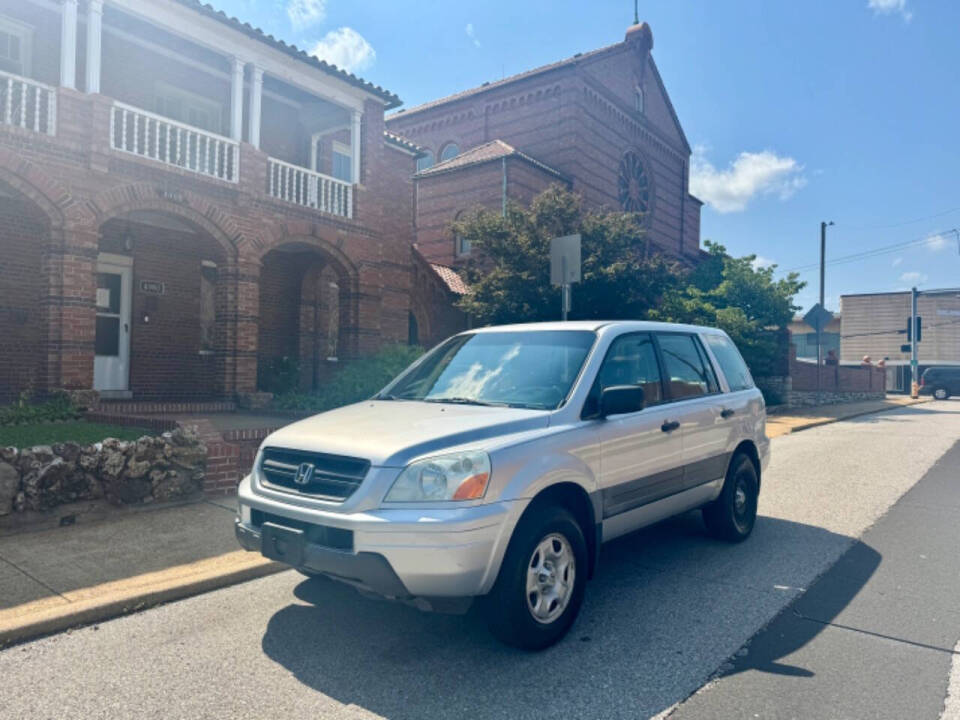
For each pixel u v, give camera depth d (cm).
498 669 373
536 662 382
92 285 1024
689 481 551
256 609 459
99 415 898
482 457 375
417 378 550
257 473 427
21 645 401
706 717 325
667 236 3200
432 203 2559
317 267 1620
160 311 1373
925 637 420
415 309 1970
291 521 391
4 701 336
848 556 593
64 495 620
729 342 691
